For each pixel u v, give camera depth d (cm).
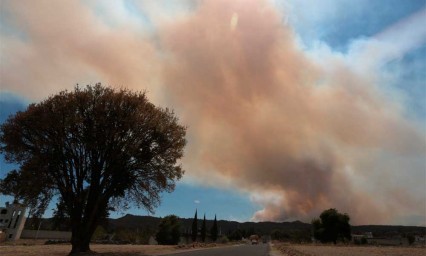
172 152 3856
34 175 3312
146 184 3812
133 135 3656
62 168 3494
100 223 4112
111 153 3566
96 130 3531
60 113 3438
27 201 3428
